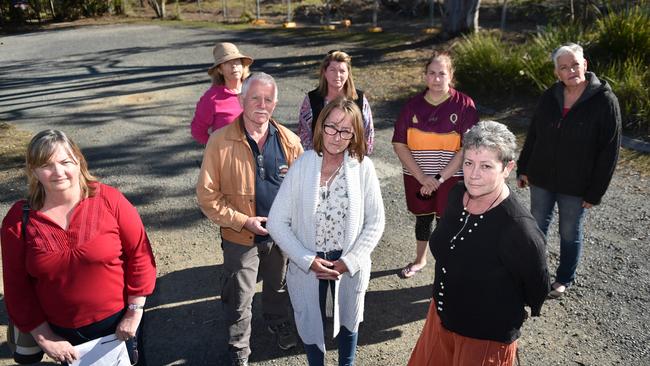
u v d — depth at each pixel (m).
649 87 7.06
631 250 4.38
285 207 2.71
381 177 6.04
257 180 3.04
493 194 2.22
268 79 2.91
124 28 21.55
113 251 2.42
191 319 3.77
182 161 6.82
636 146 6.36
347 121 2.57
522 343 3.39
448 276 2.32
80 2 26.00
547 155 3.58
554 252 4.41
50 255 2.31
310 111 3.83
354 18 20.05
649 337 3.40
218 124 3.87
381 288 4.06
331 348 3.45
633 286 3.92
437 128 3.61
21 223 2.32
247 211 3.03
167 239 4.90
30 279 2.41
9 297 2.36
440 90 3.57
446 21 12.86
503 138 2.15
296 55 13.18
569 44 3.36
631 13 8.48
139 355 2.71
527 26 13.84
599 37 8.55
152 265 2.59
